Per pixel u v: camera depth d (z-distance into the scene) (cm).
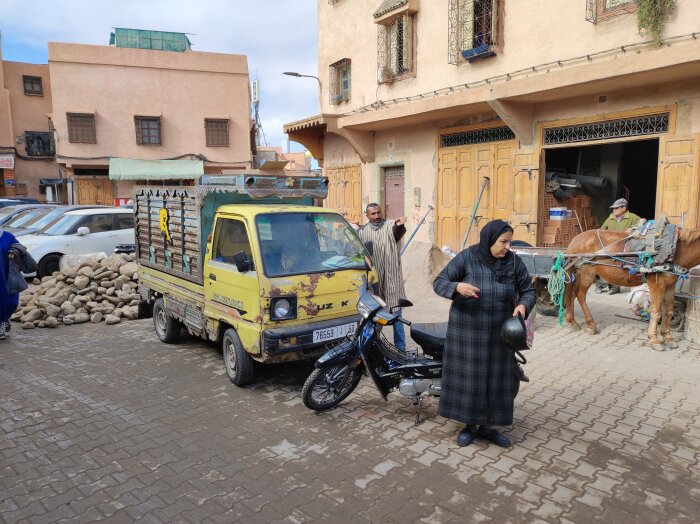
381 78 1335
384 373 454
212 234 573
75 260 978
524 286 385
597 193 1180
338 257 560
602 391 509
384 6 1280
